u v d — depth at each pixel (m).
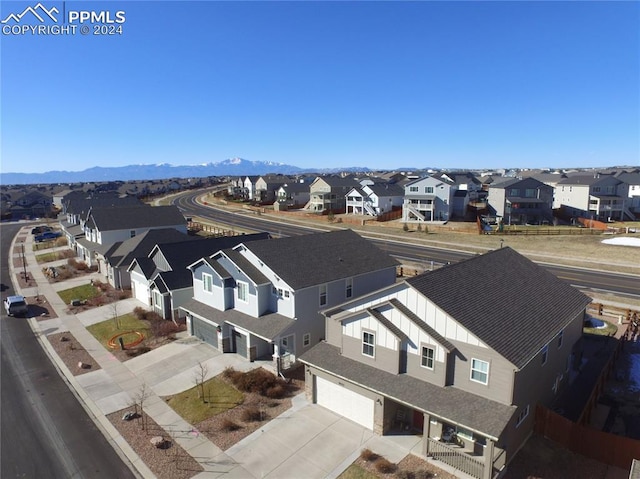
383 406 18.23
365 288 29.61
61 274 48.97
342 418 19.98
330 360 20.73
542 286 23.16
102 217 54.50
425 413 16.61
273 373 24.28
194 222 86.88
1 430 19.72
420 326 17.72
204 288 30.09
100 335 31.08
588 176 89.88
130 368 25.72
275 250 28.08
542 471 16.03
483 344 16.27
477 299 19.12
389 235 68.25
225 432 19.14
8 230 90.62
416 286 17.98
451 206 84.31
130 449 18.09
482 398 16.44
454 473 15.97
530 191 79.31
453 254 54.09
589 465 16.31
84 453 17.94
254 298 26.52
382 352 19.23
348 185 106.38
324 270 27.56
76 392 23.08
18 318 35.31
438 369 17.52
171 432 19.27
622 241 57.22
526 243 58.94
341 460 17.03
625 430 19.02
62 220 77.81
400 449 17.56
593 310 33.47
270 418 20.14
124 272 42.50
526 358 16.27
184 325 32.41
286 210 106.75
